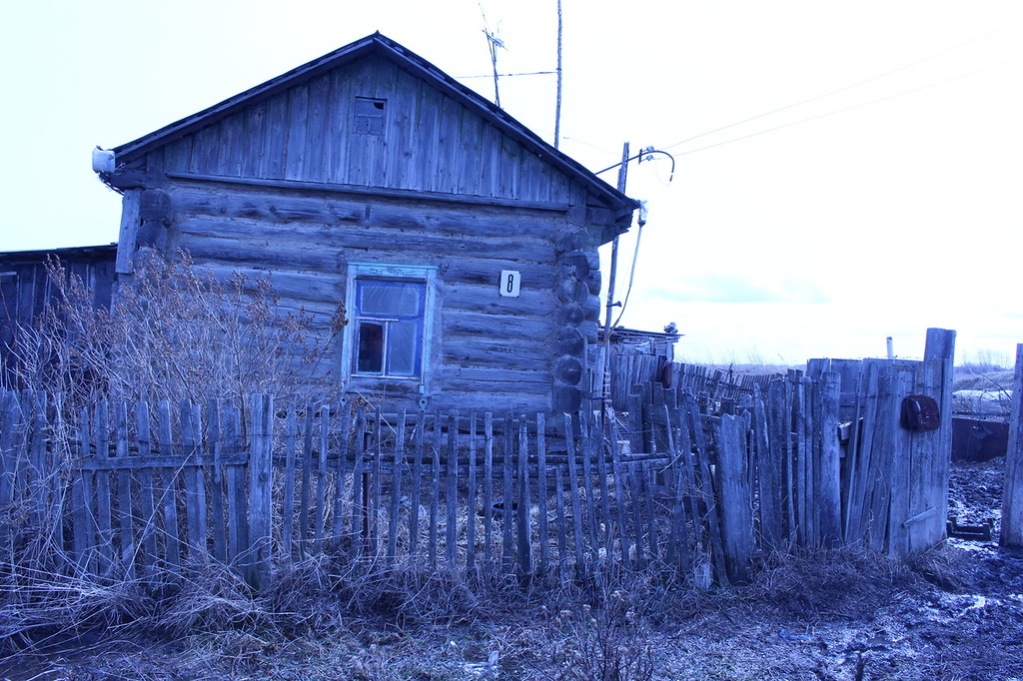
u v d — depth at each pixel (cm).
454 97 979
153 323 621
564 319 984
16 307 1155
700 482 631
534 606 556
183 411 527
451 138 989
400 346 979
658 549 621
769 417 652
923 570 688
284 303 954
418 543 585
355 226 975
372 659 476
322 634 502
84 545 526
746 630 548
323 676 456
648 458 617
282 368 659
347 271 968
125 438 526
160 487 543
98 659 464
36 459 529
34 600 514
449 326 982
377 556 553
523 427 584
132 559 522
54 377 680
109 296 1153
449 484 567
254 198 960
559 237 1000
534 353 995
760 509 639
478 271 990
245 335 723
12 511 528
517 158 998
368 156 976
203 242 948
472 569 567
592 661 453
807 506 660
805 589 600
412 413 966
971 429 1385
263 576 527
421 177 982
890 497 698
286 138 965
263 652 478
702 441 618
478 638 512
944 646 536
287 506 536
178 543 529
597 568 579
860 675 466
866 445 689
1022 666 505
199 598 502
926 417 714
